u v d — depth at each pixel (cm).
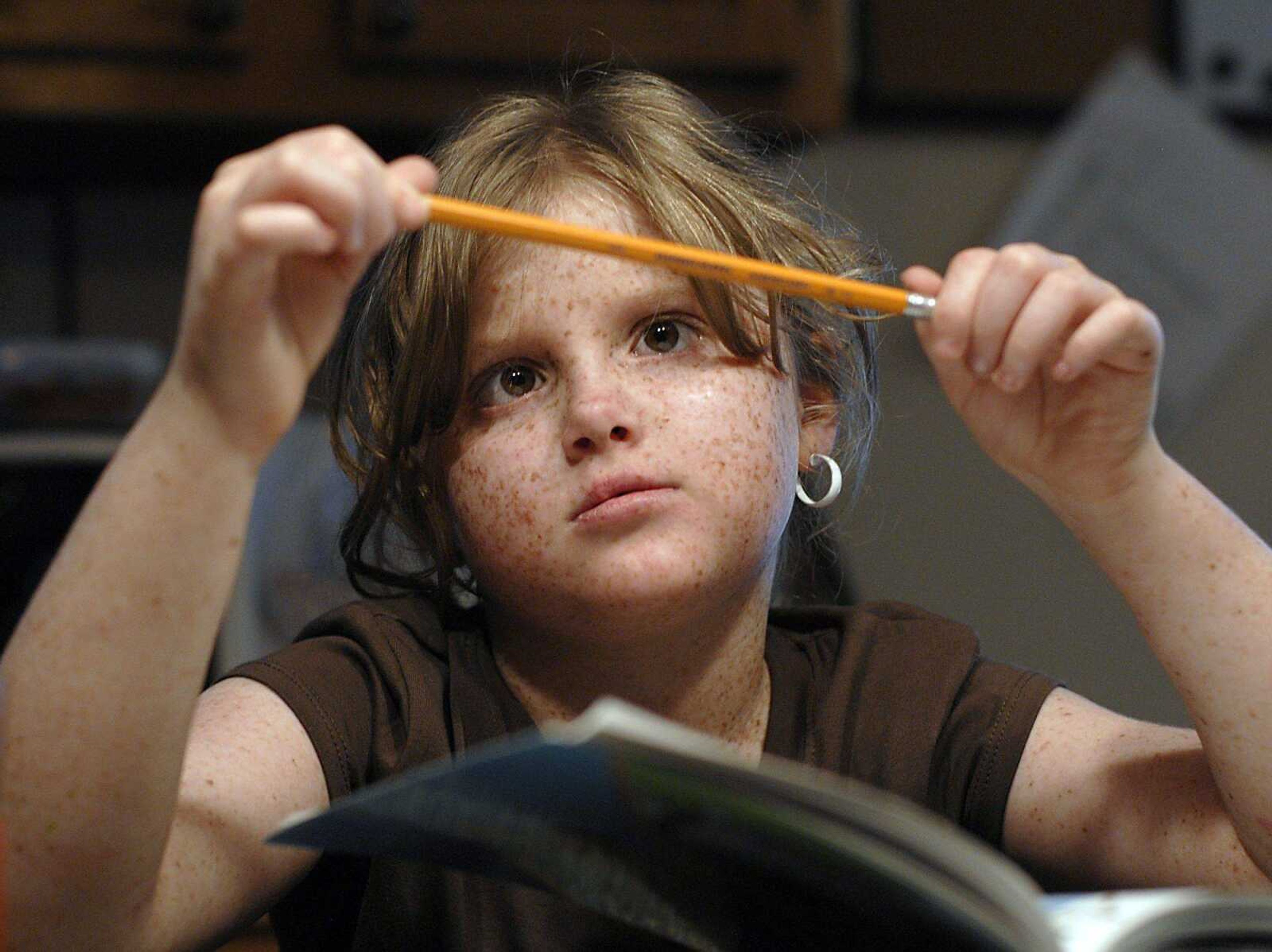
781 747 146
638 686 140
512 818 97
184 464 103
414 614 153
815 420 156
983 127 344
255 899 125
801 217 161
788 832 86
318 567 258
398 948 134
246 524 106
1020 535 335
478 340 136
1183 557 127
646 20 280
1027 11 344
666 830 92
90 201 315
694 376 133
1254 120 347
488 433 134
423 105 275
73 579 103
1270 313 346
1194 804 134
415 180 112
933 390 334
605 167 144
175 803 107
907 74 339
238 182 104
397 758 138
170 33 266
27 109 263
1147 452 127
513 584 133
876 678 151
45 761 102
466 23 274
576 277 134
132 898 106
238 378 103
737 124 229
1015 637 334
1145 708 336
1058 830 142
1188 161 344
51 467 243
